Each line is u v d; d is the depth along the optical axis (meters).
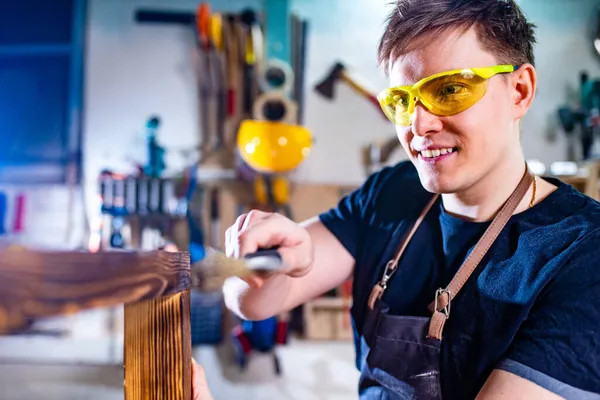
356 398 2.25
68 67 2.35
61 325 2.24
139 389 0.57
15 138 2.34
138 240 2.17
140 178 2.10
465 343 0.84
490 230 0.87
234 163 2.31
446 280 0.91
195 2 2.37
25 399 2.23
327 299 2.25
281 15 2.29
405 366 0.89
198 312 2.23
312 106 2.39
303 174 2.37
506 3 0.83
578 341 0.70
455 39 0.79
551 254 0.79
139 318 0.56
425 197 1.02
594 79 2.31
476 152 0.81
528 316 0.77
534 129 2.35
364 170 2.40
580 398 0.69
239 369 2.26
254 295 0.94
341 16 2.39
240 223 0.80
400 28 0.83
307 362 2.26
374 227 1.06
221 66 2.25
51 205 2.32
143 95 2.37
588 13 2.34
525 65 0.84
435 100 0.79
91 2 2.37
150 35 2.38
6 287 0.31
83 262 0.36
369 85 2.38
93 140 2.36
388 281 0.98
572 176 2.03
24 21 2.36
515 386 0.71
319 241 1.08
